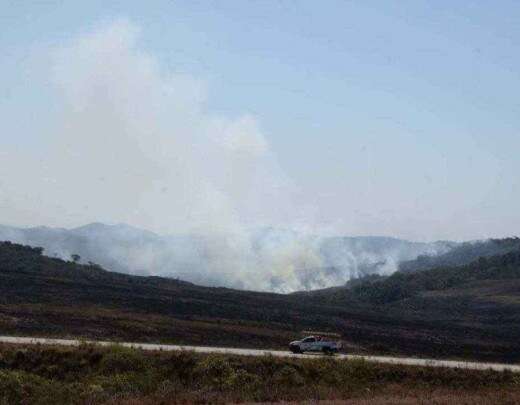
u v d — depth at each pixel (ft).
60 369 182.19
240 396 175.11
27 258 579.48
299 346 256.93
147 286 533.55
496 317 587.68
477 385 217.77
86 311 349.41
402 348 351.67
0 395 158.92
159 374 187.11
